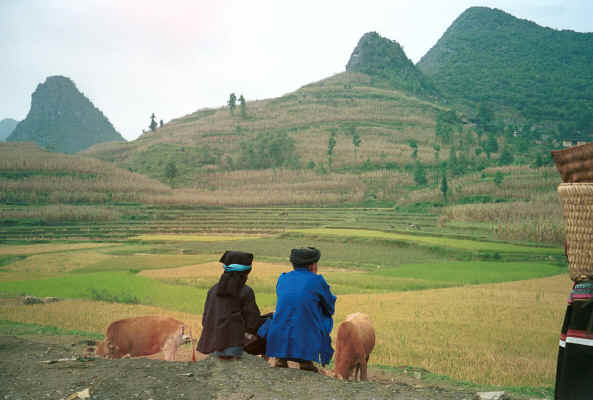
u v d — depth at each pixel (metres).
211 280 35.72
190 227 87.44
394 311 22.28
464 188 110.94
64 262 50.88
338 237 65.12
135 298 25.80
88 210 99.31
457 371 11.33
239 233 82.31
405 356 13.03
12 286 30.81
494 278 37.28
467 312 21.77
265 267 43.44
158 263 48.53
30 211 94.75
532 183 109.06
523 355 13.65
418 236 64.69
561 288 30.78
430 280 36.25
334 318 20.42
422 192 117.12
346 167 168.00
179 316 19.38
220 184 156.62
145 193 126.25
